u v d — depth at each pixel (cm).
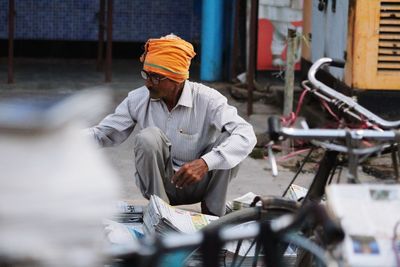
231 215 420
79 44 1216
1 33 1198
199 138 532
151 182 527
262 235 280
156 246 270
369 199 320
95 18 1212
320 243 330
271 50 982
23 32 1202
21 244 227
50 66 1162
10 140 230
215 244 272
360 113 432
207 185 536
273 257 281
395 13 786
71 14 1206
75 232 230
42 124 229
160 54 505
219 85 1057
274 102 977
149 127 527
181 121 529
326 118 841
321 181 409
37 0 1196
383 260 295
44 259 228
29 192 227
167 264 362
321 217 284
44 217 227
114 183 237
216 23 1056
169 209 486
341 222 302
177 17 1215
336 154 405
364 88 795
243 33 1061
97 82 1070
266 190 712
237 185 723
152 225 476
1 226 226
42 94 992
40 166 229
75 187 230
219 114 523
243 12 1055
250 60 913
